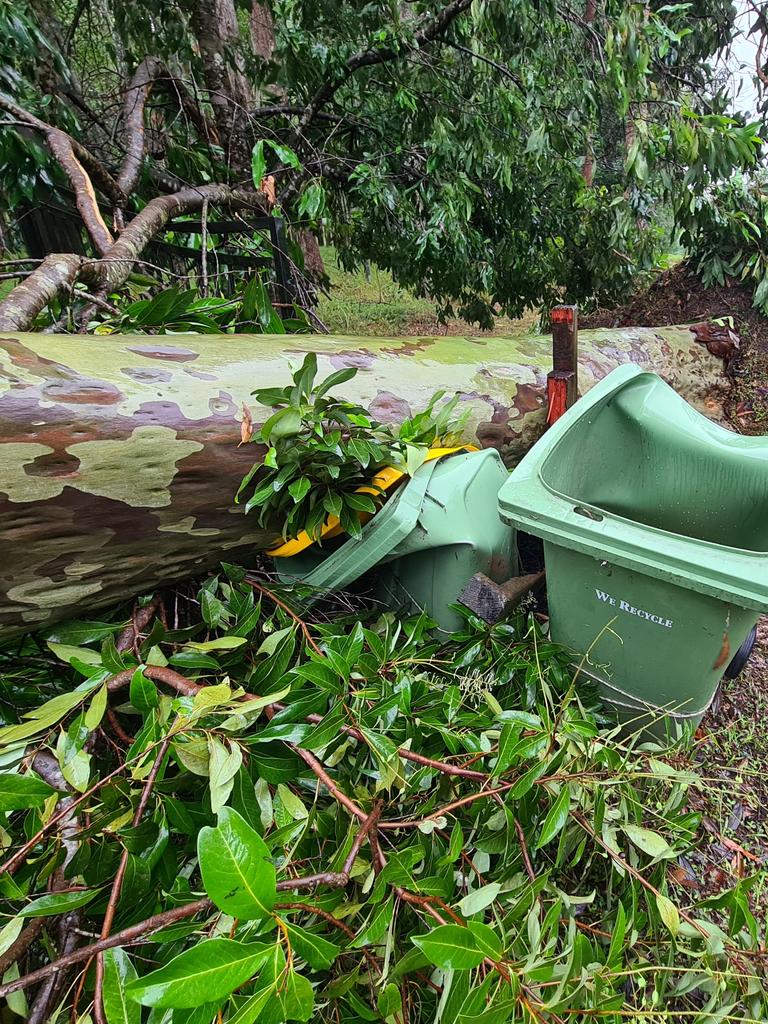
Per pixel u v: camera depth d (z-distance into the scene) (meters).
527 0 2.68
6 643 1.30
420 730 1.10
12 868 0.79
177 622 1.41
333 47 3.01
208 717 0.98
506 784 1.00
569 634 1.38
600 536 1.13
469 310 4.34
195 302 2.07
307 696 1.04
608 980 0.81
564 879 1.23
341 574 1.39
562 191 3.72
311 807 1.04
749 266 3.39
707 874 1.39
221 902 0.59
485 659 1.37
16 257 3.30
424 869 0.96
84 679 1.28
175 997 0.55
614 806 1.16
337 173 3.62
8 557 1.06
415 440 1.50
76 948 0.87
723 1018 0.87
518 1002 0.76
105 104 3.97
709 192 3.26
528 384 2.20
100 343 1.27
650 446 1.79
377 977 0.84
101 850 0.85
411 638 1.30
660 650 1.24
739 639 1.18
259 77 3.27
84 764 0.89
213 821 0.95
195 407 1.23
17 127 2.38
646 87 2.90
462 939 0.71
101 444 1.09
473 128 3.08
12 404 1.00
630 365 1.68
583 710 1.24
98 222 2.22
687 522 1.77
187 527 1.28
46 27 2.96
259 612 1.26
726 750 1.70
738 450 1.62
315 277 4.27
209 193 2.87
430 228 3.17
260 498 1.23
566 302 4.32
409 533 1.33
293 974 0.63
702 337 3.29
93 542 1.16
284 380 1.47
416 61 3.00
